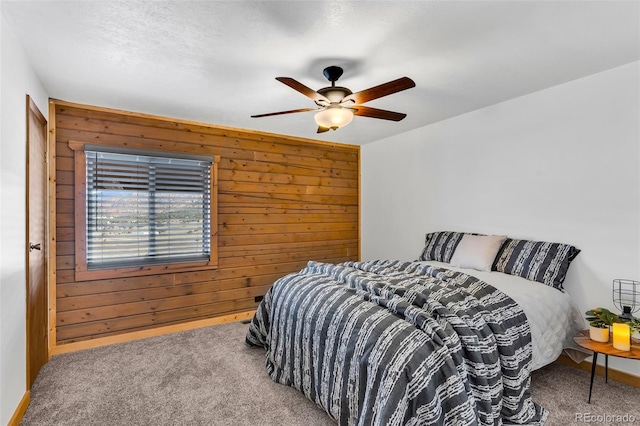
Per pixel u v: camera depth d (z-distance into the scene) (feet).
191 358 9.20
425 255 11.88
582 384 7.77
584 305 8.66
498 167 10.64
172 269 11.60
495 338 6.16
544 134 9.49
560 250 8.83
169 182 11.60
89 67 7.77
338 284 7.62
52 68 7.80
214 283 12.51
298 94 9.59
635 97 7.84
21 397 6.55
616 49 7.19
